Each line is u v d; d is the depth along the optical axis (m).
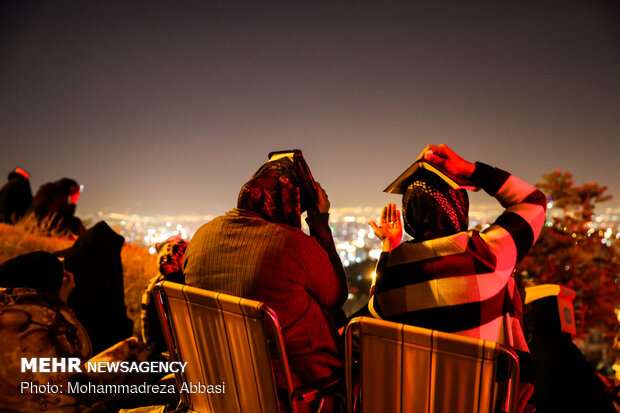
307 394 1.98
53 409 2.83
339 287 2.21
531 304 2.90
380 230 2.26
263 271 2.04
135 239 7.63
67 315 3.01
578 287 13.38
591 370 2.77
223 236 2.15
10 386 2.78
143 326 3.30
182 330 2.20
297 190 2.31
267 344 1.88
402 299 1.98
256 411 2.01
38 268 3.13
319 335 2.13
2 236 6.50
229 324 1.98
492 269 1.88
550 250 13.81
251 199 2.23
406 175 2.14
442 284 1.89
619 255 13.87
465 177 2.06
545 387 2.73
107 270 3.76
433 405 1.72
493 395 1.60
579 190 14.78
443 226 2.04
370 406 1.86
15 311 2.84
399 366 1.77
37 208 7.86
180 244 3.30
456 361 1.65
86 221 8.60
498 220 1.99
